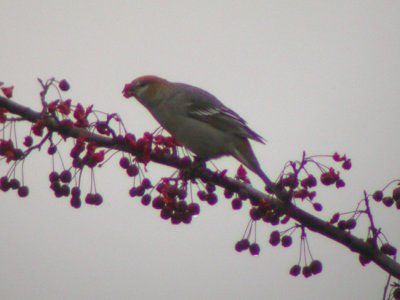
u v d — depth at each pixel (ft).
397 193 24.62
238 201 26.27
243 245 25.75
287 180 24.79
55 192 24.41
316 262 25.27
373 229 24.40
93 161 23.77
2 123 22.57
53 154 23.94
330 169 25.73
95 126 24.29
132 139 25.04
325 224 24.82
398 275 23.72
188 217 25.82
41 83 22.94
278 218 25.20
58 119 23.21
